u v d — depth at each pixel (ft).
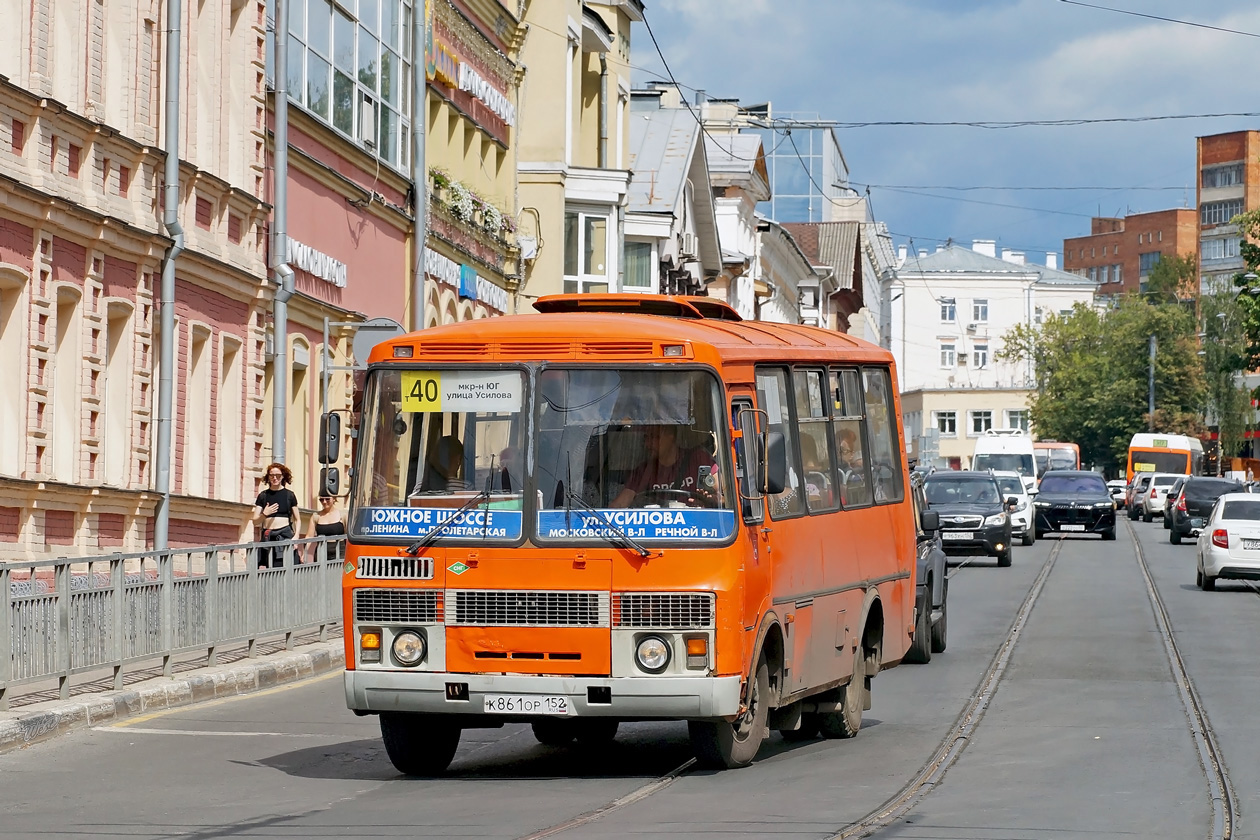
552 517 44.68
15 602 52.54
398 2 129.49
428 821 39.40
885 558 60.29
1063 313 544.62
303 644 78.74
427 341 46.37
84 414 80.79
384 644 45.29
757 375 48.96
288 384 108.06
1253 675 72.13
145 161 86.58
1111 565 152.46
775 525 48.42
